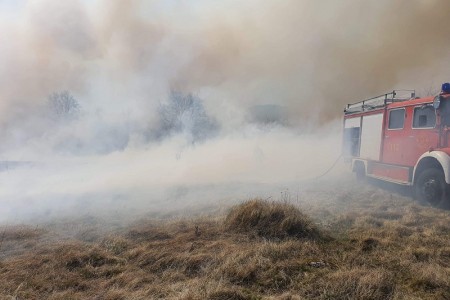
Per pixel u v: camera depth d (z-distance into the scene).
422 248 4.02
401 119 7.57
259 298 3.04
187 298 2.93
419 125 6.96
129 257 4.10
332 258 3.86
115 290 3.23
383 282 3.12
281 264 3.64
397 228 4.83
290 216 4.75
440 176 6.29
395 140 7.75
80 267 3.82
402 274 3.42
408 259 3.72
